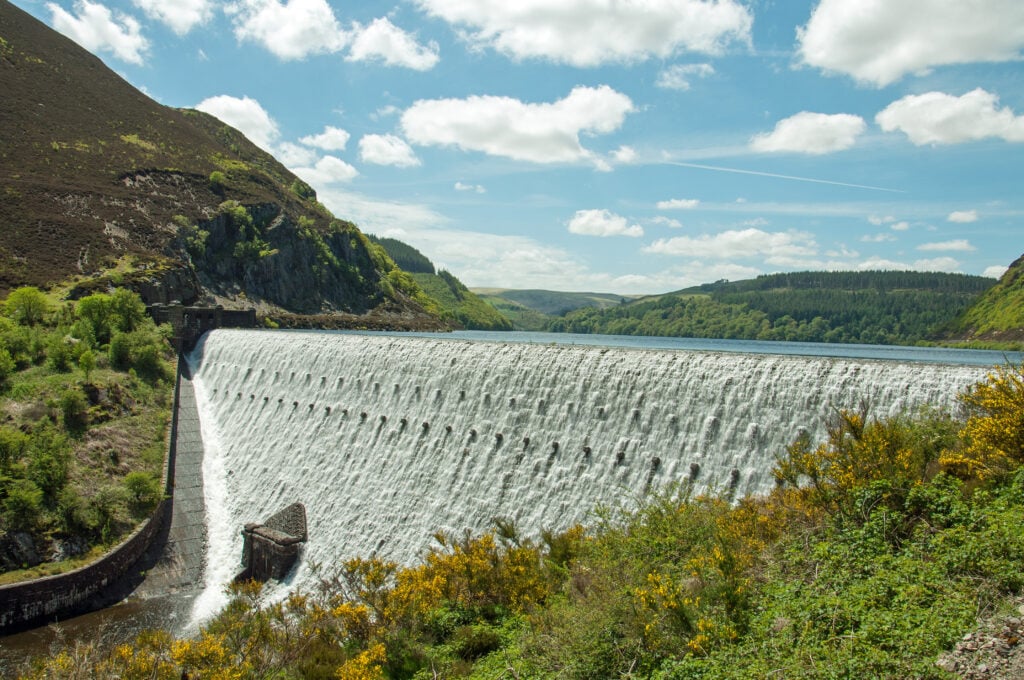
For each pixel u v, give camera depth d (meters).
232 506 55.12
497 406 44.34
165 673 19.88
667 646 16.70
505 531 29.09
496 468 42.06
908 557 16.97
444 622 22.88
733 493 32.53
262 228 154.62
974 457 20.88
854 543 18.44
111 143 148.88
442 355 49.59
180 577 47.56
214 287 133.12
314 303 157.12
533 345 44.66
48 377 58.84
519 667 18.67
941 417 26.86
